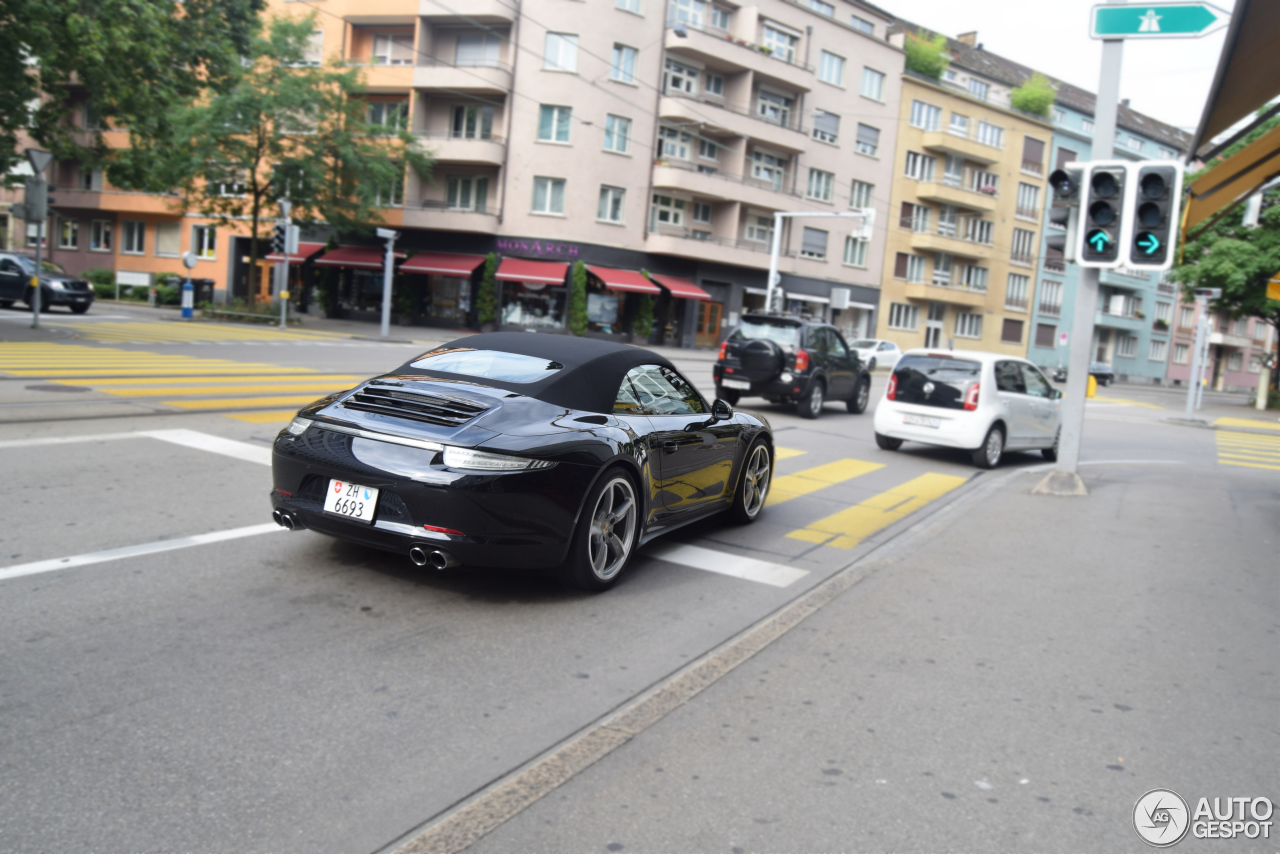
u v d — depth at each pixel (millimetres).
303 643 3768
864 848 2549
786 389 14625
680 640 4207
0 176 19531
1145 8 8195
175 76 20266
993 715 3533
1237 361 72812
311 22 32500
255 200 32844
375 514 4176
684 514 5734
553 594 4707
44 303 25297
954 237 51375
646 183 38500
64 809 2467
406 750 2959
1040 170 55312
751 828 2619
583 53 36312
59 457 6801
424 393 4543
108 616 3875
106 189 42719
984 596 5223
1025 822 2740
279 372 14148
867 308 48344
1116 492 9219
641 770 2930
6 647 3486
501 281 37219
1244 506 8852
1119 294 61781
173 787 2623
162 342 17859
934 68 49219
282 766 2791
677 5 39375
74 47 16359
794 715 3436
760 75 41562
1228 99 7801
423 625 4090
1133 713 3623
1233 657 4375
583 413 4781
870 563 5879
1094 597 5316
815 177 44938
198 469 6773
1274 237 30844
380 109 38656
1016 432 11609
